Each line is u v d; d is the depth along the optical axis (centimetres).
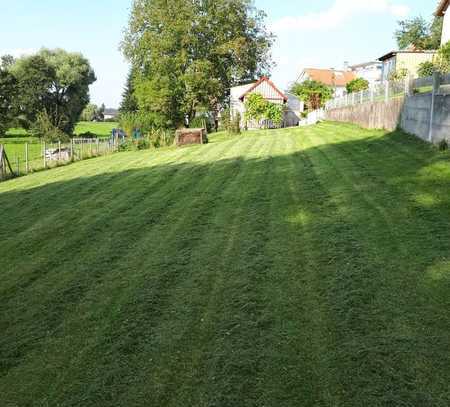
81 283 575
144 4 4647
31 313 505
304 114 4725
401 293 465
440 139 1088
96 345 429
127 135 4812
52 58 6844
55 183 1414
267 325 434
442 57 1805
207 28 4553
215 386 357
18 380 388
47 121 4594
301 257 582
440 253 542
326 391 340
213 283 537
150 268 602
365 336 400
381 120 1720
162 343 422
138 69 4847
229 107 4853
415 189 797
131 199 1035
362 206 751
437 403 319
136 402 348
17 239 796
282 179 1055
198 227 762
